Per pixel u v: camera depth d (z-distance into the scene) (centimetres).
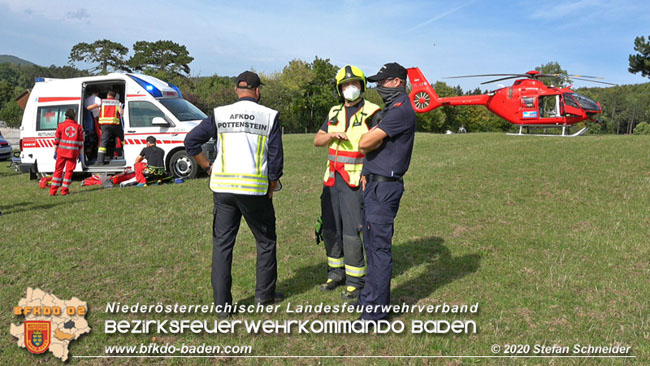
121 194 923
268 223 389
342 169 417
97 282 454
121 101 1210
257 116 368
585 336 336
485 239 572
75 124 964
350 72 412
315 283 455
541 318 366
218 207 373
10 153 2180
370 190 359
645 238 555
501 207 726
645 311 372
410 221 663
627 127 13962
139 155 1042
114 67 9806
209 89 6906
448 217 680
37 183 1172
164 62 9638
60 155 951
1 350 329
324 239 446
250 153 364
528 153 1208
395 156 354
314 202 803
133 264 504
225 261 372
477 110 8462
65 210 774
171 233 621
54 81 1197
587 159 1056
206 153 1061
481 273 462
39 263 504
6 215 746
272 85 6681
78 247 563
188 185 997
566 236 575
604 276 447
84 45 9494
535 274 455
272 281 400
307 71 6806
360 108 423
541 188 830
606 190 790
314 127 7281
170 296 423
